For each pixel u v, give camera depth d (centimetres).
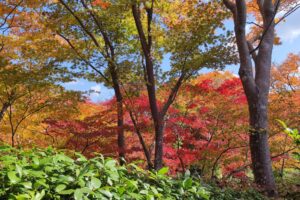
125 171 296
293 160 1327
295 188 1045
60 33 1124
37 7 1119
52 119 1066
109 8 1045
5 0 1114
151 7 1057
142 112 1069
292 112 1135
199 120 1126
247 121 1103
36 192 212
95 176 244
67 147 1006
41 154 260
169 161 1101
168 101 1029
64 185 218
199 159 1088
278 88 1536
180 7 1113
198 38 977
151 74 1026
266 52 997
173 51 1007
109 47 1112
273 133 1120
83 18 1090
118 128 1009
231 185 803
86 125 998
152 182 303
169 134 1121
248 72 959
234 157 1110
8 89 1097
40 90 1081
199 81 1315
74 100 1073
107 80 1081
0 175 213
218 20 984
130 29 1138
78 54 1045
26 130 1187
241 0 956
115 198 237
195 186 325
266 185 908
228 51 974
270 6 1009
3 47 1133
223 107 1102
